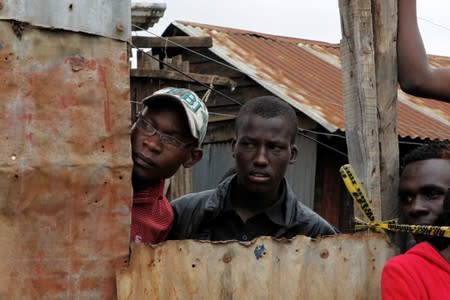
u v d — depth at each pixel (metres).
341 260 2.69
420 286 2.45
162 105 2.71
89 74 2.36
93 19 2.36
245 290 2.54
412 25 2.86
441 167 2.71
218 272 2.50
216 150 9.72
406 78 2.83
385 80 2.82
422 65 2.82
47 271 2.31
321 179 9.11
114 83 2.40
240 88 9.64
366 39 2.77
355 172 2.83
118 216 2.39
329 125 8.26
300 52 11.44
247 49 10.55
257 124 3.00
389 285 2.48
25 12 2.28
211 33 10.70
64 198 2.33
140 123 2.72
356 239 2.71
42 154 2.31
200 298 2.48
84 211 2.35
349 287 2.70
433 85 2.84
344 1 2.83
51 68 2.32
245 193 3.11
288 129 3.04
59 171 2.32
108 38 2.39
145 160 2.68
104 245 2.38
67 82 2.33
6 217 2.27
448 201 2.55
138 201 2.77
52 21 2.31
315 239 2.65
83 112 2.35
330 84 10.20
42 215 2.31
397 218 2.83
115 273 2.38
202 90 9.69
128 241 2.41
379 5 2.81
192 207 3.20
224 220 3.16
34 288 2.30
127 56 2.42
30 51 2.29
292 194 3.21
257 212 3.13
